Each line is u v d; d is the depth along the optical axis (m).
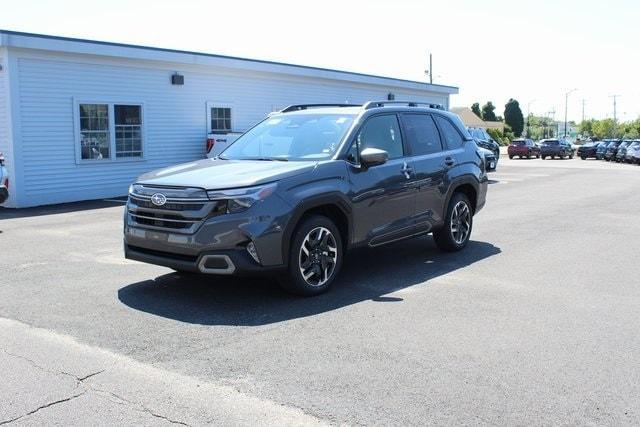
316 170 6.39
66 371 4.43
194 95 19.72
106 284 6.90
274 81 22.62
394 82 29.17
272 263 5.94
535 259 8.25
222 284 6.85
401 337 5.12
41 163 15.82
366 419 3.71
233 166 6.53
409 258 8.30
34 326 5.43
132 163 18.06
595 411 3.81
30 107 15.50
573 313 5.80
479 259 8.24
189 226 5.88
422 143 8.01
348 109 7.47
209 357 4.70
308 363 4.57
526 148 50.06
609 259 8.26
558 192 18.06
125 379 4.30
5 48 14.92
